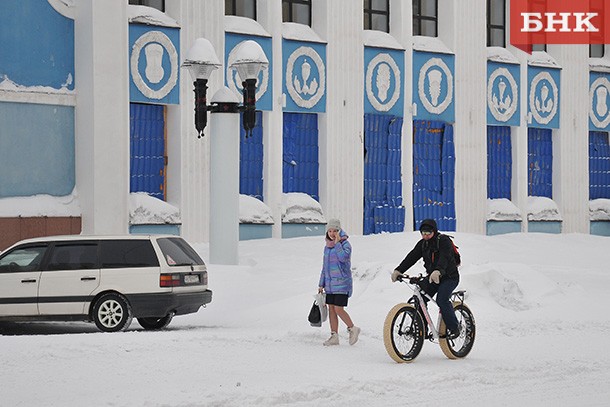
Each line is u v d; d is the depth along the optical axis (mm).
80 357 16234
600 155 49656
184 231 34625
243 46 29500
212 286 26828
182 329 21797
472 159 43844
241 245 34906
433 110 42594
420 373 15703
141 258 21125
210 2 35375
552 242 40594
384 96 41062
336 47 39312
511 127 45938
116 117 32000
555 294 25641
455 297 23875
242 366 15977
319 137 39344
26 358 16000
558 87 47312
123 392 13586
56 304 21031
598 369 16750
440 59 42844
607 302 25734
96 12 31531
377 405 13117
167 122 35062
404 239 35469
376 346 19000
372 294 24156
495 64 44844
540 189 47281
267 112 37750
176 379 14656
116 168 32062
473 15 43844
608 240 43469
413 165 42156
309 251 33625
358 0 40062
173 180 34812
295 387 13797
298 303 24156
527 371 16375
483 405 13297
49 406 12625
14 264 21250
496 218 44594
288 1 38969
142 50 33781
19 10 31109
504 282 25266
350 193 39781
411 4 42094
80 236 21344
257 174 37719
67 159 31984
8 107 30938
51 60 31703
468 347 17953
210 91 35438
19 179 31094
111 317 20922
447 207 43188
